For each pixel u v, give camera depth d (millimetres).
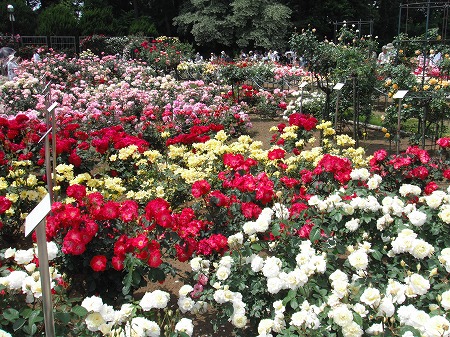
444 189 5410
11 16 26406
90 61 15914
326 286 2928
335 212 3363
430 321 2238
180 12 35969
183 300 3068
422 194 5016
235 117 9633
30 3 40531
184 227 3373
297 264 3035
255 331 3170
